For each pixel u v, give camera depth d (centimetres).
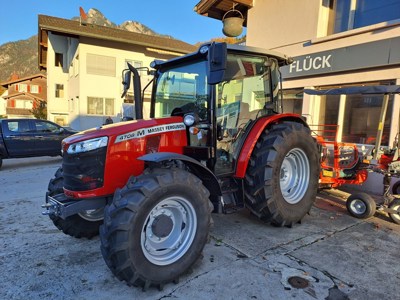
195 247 261
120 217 227
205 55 313
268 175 333
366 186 535
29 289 245
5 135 845
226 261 286
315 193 394
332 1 623
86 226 334
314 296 234
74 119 1888
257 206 345
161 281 241
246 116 362
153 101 391
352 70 562
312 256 296
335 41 588
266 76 381
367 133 557
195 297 233
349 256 296
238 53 343
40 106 3041
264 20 742
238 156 343
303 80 656
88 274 268
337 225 379
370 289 243
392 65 502
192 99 336
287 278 257
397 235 349
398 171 389
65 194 286
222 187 339
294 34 668
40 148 903
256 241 329
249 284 249
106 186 271
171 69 366
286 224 363
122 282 255
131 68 352
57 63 2162
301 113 665
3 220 407
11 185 625
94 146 267
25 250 315
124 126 286
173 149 307
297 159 381
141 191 233
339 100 602
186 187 253
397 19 490
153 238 249
